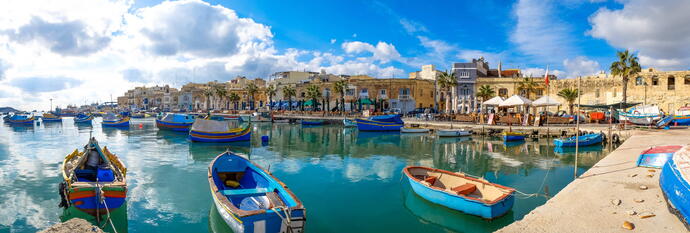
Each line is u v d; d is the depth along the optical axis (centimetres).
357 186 1716
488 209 1073
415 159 2514
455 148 3061
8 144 3547
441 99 7300
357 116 6328
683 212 780
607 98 5228
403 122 4850
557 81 5566
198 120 3525
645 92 5009
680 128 3491
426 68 7825
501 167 2155
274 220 920
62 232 668
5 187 1686
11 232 1127
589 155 2561
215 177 1336
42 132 5028
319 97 7719
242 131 3456
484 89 5275
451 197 1168
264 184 1286
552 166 2159
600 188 1106
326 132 4822
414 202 1355
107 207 1144
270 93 8631
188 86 13688
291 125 6212
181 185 1733
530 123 4069
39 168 2200
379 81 7256
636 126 3722
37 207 1370
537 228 805
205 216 1285
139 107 15612
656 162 1358
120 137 4228
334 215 1297
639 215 848
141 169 2150
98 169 1364
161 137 4206
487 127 3969
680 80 4812
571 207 939
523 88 5600
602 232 773
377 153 2823
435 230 1143
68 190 1143
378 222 1223
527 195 1467
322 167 2212
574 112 5309
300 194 1576
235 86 11438
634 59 4034
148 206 1395
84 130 5353
